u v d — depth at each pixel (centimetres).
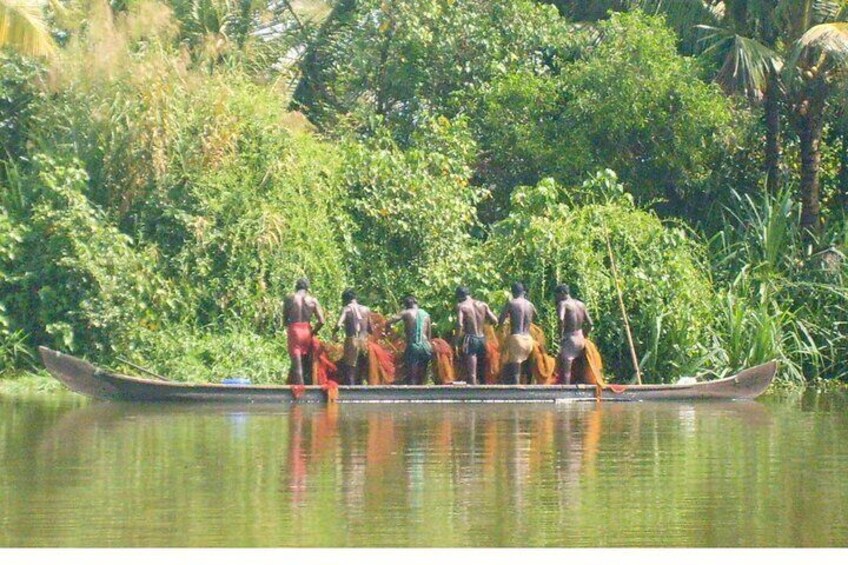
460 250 6322
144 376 5766
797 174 7631
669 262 6000
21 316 5981
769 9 7081
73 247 5916
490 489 3125
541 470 3403
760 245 6656
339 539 2612
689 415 4791
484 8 7550
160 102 6191
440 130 6850
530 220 6006
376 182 6412
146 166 6156
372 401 5138
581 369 5450
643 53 6925
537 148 6988
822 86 6975
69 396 5359
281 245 6031
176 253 6075
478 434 4138
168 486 3141
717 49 7300
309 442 3909
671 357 5944
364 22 7556
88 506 2902
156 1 6800
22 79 6544
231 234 6022
